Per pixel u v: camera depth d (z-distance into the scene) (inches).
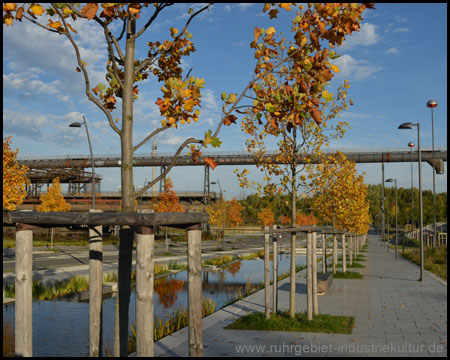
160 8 169.8
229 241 2172.7
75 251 1339.8
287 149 424.8
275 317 380.8
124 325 149.2
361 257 1291.8
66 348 306.2
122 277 150.8
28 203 1914.4
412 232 2327.8
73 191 2454.5
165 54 192.2
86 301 505.0
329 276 613.9
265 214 2564.0
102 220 128.9
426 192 4357.8
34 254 1194.6
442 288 626.8
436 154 1935.3
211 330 349.1
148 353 122.1
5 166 757.9
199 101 148.1
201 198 2322.8
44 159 2390.5
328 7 160.2
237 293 621.6
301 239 2455.7
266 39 181.5
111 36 175.3
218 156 2186.3
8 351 280.4
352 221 978.1
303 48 184.4
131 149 169.2
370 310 446.0
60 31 159.6
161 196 1408.7
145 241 125.9
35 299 515.2
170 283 710.5
